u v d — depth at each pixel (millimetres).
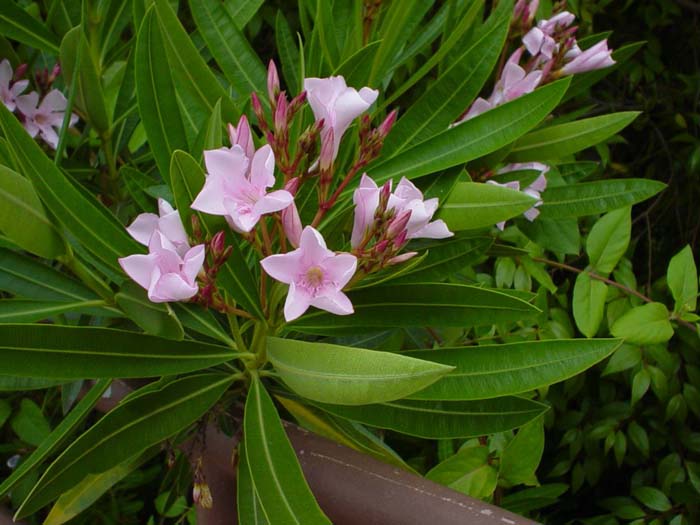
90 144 641
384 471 380
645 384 728
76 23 593
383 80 567
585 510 1135
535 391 696
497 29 455
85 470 353
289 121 388
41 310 400
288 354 344
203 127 452
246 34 946
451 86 465
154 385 394
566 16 558
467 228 432
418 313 418
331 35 491
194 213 370
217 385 410
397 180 439
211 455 448
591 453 929
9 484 365
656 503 859
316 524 329
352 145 475
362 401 304
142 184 490
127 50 623
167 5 423
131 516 985
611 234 652
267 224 422
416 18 515
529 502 717
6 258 416
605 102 1131
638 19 1170
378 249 373
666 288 900
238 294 396
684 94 1142
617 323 628
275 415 373
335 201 406
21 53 636
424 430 406
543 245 585
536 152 521
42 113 584
